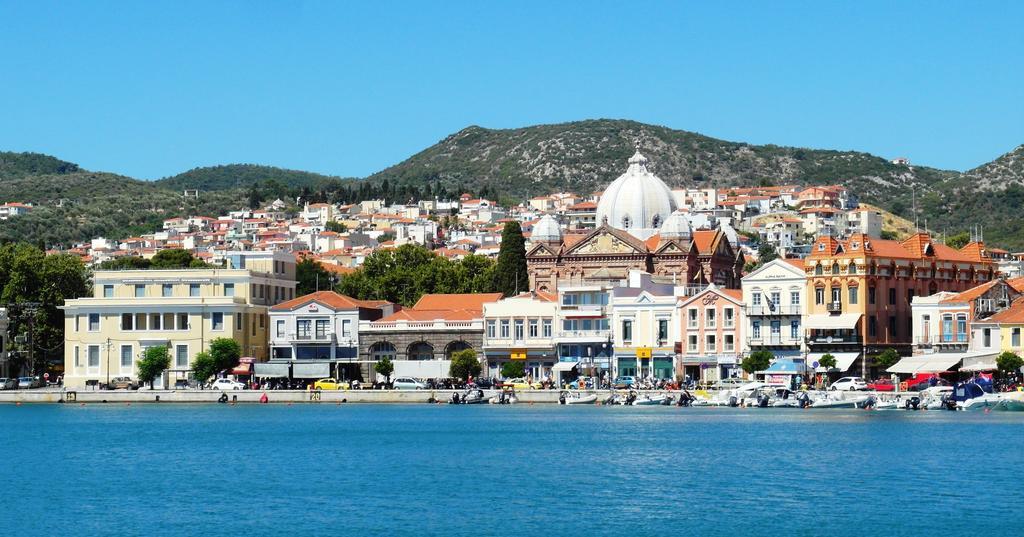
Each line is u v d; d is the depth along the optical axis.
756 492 126.25
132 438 180.88
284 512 117.38
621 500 122.50
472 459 151.75
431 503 121.44
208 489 130.88
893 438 168.62
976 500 120.81
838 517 113.56
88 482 136.88
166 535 108.44
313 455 157.25
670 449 159.25
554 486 130.88
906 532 107.50
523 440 171.88
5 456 159.75
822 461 146.50
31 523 113.88
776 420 199.25
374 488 130.38
